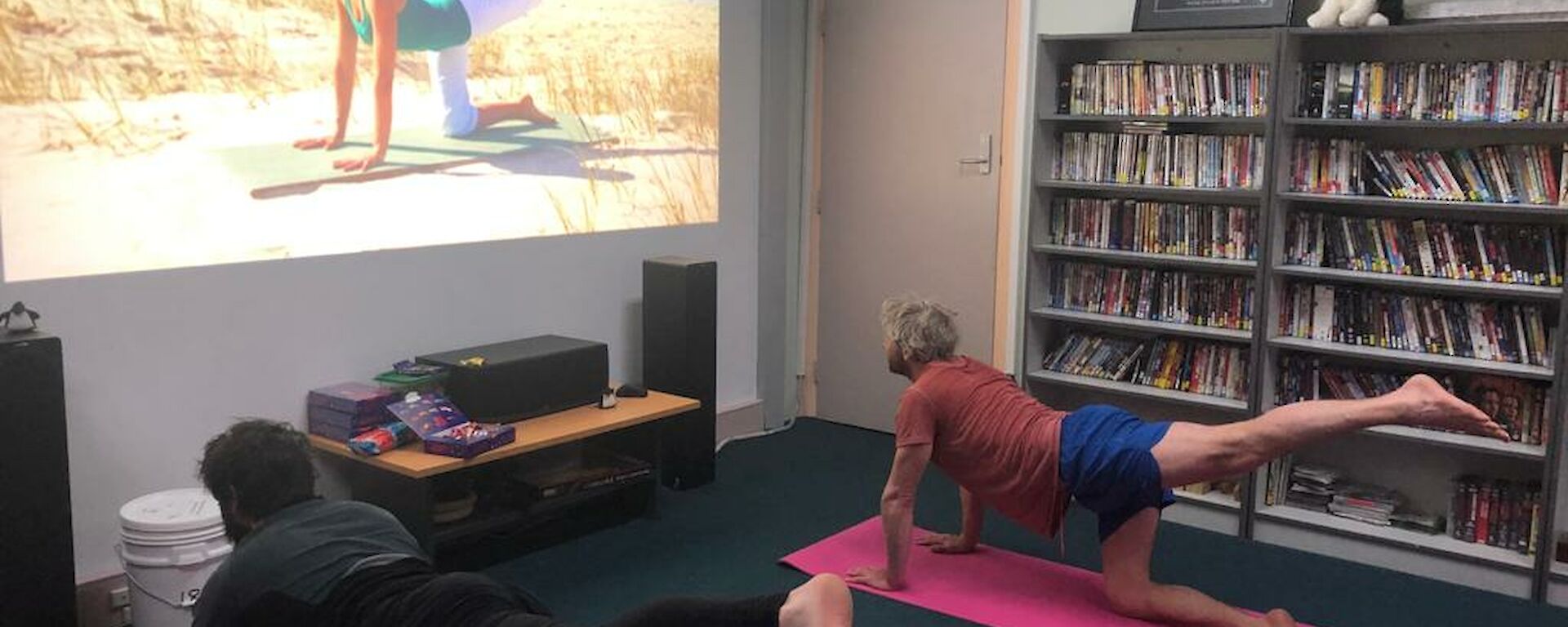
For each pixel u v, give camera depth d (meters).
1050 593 3.65
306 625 2.05
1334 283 4.18
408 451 3.65
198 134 3.41
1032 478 3.40
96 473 3.29
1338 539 4.06
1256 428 3.12
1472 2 3.74
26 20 3.04
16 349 2.79
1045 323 4.74
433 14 3.98
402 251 3.98
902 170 5.36
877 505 4.55
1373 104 3.93
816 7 5.54
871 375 5.59
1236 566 3.98
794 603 2.04
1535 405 3.81
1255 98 4.16
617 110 4.67
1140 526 3.36
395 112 3.91
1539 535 3.68
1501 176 3.77
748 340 5.51
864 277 5.56
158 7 3.29
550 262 4.48
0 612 2.82
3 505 2.80
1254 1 4.10
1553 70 3.63
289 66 3.61
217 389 3.54
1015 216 5.05
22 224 3.07
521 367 3.97
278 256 3.64
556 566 3.89
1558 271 3.72
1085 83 4.52
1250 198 4.36
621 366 4.85
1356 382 4.09
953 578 3.77
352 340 3.87
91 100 3.18
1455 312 3.89
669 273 4.57
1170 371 4.47
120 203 3.26
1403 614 3.60
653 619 2.10
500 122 4.23
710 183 5.16
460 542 4.04
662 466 4.73
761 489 4.72
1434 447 4.05
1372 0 3.79
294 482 2.20
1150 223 4.45
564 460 4.39
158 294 3.37
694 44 4.98
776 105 5.40
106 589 3.31
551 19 4.36
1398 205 3.89
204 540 3.06
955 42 5.12
